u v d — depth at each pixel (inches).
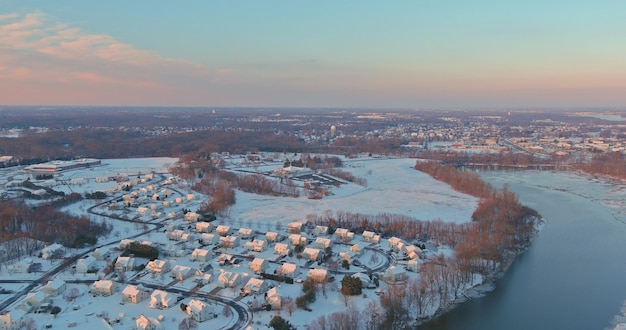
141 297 7672.2
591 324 7298.2
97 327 6722.4
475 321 7313.0
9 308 7342.5
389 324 6889.8
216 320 6983.3
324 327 6520.7
